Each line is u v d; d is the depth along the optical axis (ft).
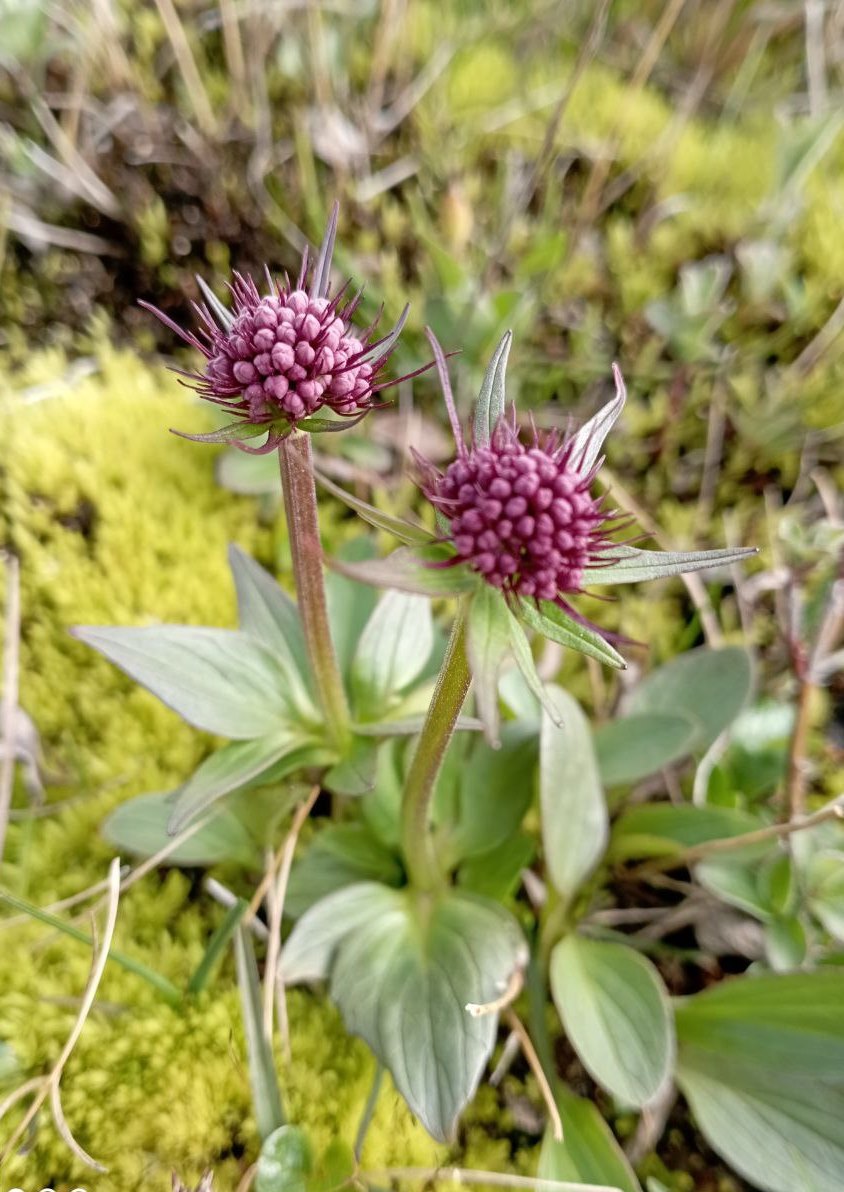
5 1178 0.29
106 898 0.30
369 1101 0.28
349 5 0.57
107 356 0.48
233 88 0.55
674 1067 0.30
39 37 0.49
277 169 0.55
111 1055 0.30
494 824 0.34
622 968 0.31
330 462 0.46
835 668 0.42
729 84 0.68
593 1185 0.28
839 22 0.65
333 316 0.25
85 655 0.41
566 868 0.32
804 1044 0.29
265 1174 0.27
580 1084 0.33
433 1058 0.26
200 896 0.36
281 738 0.31
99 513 0.44
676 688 0.38
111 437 0.46
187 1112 0.30
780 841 0.33
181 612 0.42
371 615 0.35
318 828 0.37
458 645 0.24
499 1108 0.32
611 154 0.58
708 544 0.47
